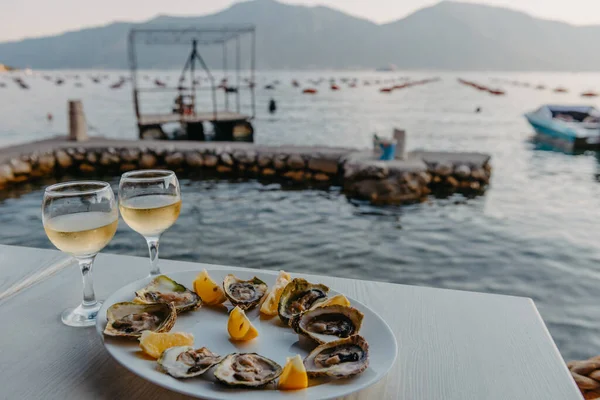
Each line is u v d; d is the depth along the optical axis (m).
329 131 22.78
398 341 1.08
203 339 1.03
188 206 8.70
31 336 1.08
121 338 0.98
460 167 10.48
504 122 26.23
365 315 1.09
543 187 10.71
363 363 0.89
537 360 1.02
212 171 11.89
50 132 22.81
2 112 31.80
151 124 17.81
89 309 1.18
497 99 48.16
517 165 13.70
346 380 0.87
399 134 10.55
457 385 0.93
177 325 1.09
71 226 1.08
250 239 6.88
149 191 1.23
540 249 6.68
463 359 1.02
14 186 10.27
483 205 9.05
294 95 53.22
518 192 10.22
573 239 7.12
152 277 1.22
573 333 4.43
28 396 0.88
